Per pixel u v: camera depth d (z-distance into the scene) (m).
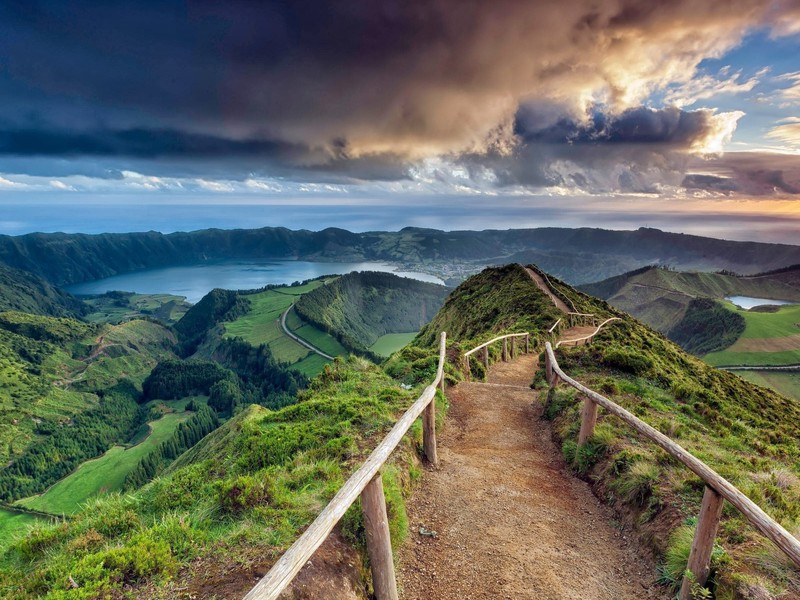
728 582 4.34
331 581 4.11
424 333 51.28
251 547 4.52
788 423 17.69
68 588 4.10
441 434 9.73
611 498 6.79
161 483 7.66
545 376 13.60
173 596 3.87
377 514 4.49
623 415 6.84
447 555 5.65
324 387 13.04
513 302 37.16
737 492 4.20
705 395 12.52
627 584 5.19
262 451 8.20
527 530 6.25
